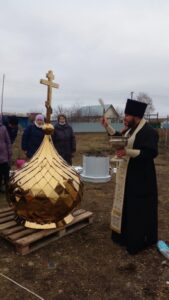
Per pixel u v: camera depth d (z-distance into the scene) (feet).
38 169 14.32
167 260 13.67
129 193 14.01
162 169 37.70
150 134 13.67
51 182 14.02
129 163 14.05
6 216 16.05
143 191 13.97
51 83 14.76
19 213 14.44
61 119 24.07
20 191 14.07
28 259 13.37
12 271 12.48
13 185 14.43
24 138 22.31
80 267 12.94
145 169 14.01
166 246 14.46
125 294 11.32
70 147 24.52
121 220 14.46
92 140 83.97
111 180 28.81
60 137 23.70
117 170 14.69
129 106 14.02
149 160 14.15
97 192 24.50
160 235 16.34
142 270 12.88
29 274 12.33
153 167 14.40
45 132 15.10
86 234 15.97
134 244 13.96
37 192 13.84
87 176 27.96
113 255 13.98
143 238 14.21
